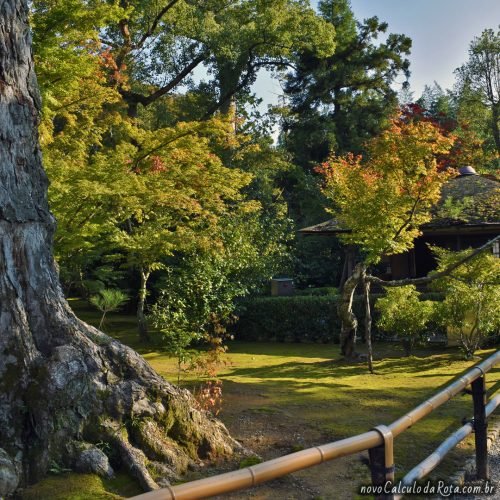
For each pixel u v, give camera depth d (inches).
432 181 383.2
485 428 174.6
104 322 710.5
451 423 239.3
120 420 176.7
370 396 300.5
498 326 437.4
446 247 703.1
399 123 413.4
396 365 419.8
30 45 191.6
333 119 1200.8
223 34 847.1
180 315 496.7
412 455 197.6
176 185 474.3
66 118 468.4
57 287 188.7
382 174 396.5
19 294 175.0
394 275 717.3
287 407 272.4
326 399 292.7
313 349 552.4
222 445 194.5
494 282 422.3
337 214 466.0
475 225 583.2
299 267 917.8
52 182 354.6
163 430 183.2
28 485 156.0
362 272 420.2
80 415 170.6
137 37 874.1
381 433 109.3
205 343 549.0
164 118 959.6
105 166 388.5
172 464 176.7
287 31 882.1
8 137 179.8
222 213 574.2
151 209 499.2
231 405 276.7
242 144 906.1
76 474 161.5
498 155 1084.5
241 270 609.0
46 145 414.0
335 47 1060.5
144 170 454.9
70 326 184.5
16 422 164.1
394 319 445.7
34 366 171.8
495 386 264.2
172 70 933.8
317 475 182.1
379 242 398.9
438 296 572.1
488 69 1237.7
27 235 180.2
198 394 284.8
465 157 1031.6
